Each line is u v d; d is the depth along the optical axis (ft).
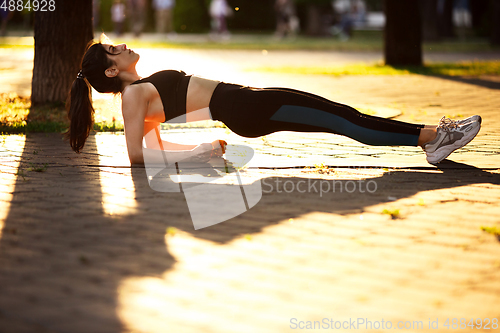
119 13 117.91
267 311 8.98
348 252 11.27
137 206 14.14
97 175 17.25
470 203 14.44
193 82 17.83
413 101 36.06
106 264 10.65
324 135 24.93
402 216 13.41
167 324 8.59
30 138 24.04
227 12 126.41
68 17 32.17
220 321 8.68
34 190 15.51
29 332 8.30
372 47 97.86
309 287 9.77
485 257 10.99
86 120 18.42
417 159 19.66
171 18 128.67
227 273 10.32
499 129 25.61
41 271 10.34
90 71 17.95
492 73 55.42
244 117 17.43
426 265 10.64
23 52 75.92
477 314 8.89
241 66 62.64
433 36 114.11
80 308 9.02
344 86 44.57
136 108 17.72
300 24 152.15
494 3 108.17
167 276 10.17
